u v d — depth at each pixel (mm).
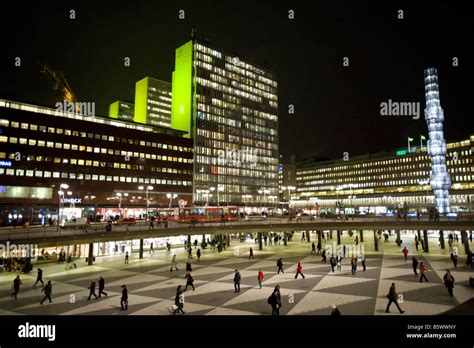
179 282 33375
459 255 47750
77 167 86812
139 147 101375
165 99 173625
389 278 33375
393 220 54219
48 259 45781
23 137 78312
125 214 93750
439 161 93250
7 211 74125
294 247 60062
